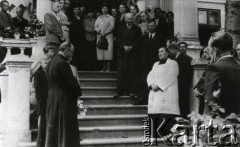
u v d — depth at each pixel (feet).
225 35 13.23
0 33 35.94
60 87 20.67
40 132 22.50
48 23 29.81
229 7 19.51
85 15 39.04
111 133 27.48
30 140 25.45
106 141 25.49
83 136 27.02
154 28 31.60
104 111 30.53
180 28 34.91
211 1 57.82
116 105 31.09
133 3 41.75
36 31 35.12
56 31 29.84
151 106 26.55
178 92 27.58
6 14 36.47
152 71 27.20
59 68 20.49
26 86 25.88
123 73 32.17
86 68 39.73
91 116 29.17
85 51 38.88
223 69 12.71
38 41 32.37
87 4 42.98
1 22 36.14
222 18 58.39
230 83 12.69
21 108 25.62
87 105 31.01
